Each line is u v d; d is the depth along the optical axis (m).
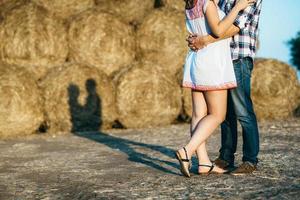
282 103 11.45
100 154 7.11
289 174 5.07
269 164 5.61
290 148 6.92
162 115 10.88
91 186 4.94
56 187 4.98
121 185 4.91
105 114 10.67
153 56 11.53
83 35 11.14
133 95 10.73
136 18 12.51
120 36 11.30
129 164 6.14
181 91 11.24
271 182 4.73
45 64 11.03
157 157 6.62
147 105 10.76
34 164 6.43
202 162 5.13
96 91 10.59
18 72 10.27
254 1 4.87
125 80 10.77
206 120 4.88
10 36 10.95
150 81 10.79
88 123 10.61
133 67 10.90
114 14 11.45
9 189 5.00
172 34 11.48
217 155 6.66
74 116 10.51
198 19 4.89
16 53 10.91
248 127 5.06
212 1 4.81
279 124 10.27
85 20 11.21
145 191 4.61
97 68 11.15
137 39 11.59
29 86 10.19
